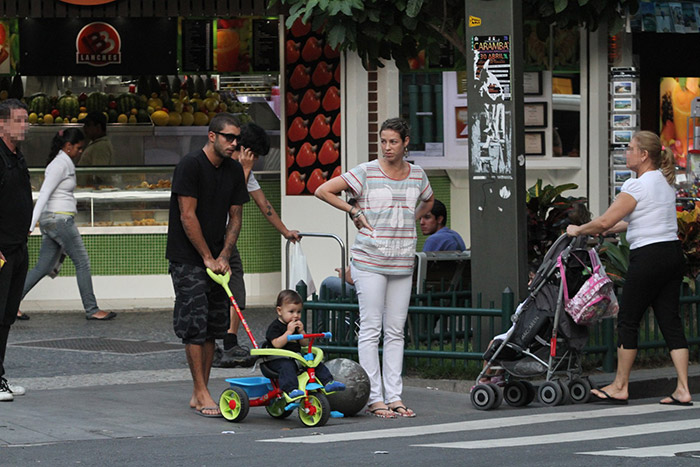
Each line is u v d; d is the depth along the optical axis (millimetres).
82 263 38344
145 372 28969
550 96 41906
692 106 46656
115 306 41344
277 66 43969
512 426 22344
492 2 27906
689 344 30234
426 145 41938
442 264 31359
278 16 42531
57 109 44531
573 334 24938
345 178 23828
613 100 42156
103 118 43219
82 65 43406
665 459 18047
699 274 32438
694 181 46375
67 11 42031
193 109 44594
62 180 37844
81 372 29031
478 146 28141
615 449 19188
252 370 29562
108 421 22672
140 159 43750
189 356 23688
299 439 20844
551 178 42375
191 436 21359
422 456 18641
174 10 41938
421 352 27859
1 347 25234
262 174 43281
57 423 22297
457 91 41719
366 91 40969
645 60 45250
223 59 44062
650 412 24234
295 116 42250
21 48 43375
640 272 25125
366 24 30281
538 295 24906
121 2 42062
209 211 23406
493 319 27297
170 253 23500
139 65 43375
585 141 42000
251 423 23047
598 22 31453
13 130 25078
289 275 33469
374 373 24172
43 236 37844
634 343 25500
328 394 23578
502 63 27859
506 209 27844
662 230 25125
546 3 30703
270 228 43594
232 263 30062
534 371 24938
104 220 42969
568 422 22797
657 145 25359
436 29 31406
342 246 29234
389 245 23828
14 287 25469
